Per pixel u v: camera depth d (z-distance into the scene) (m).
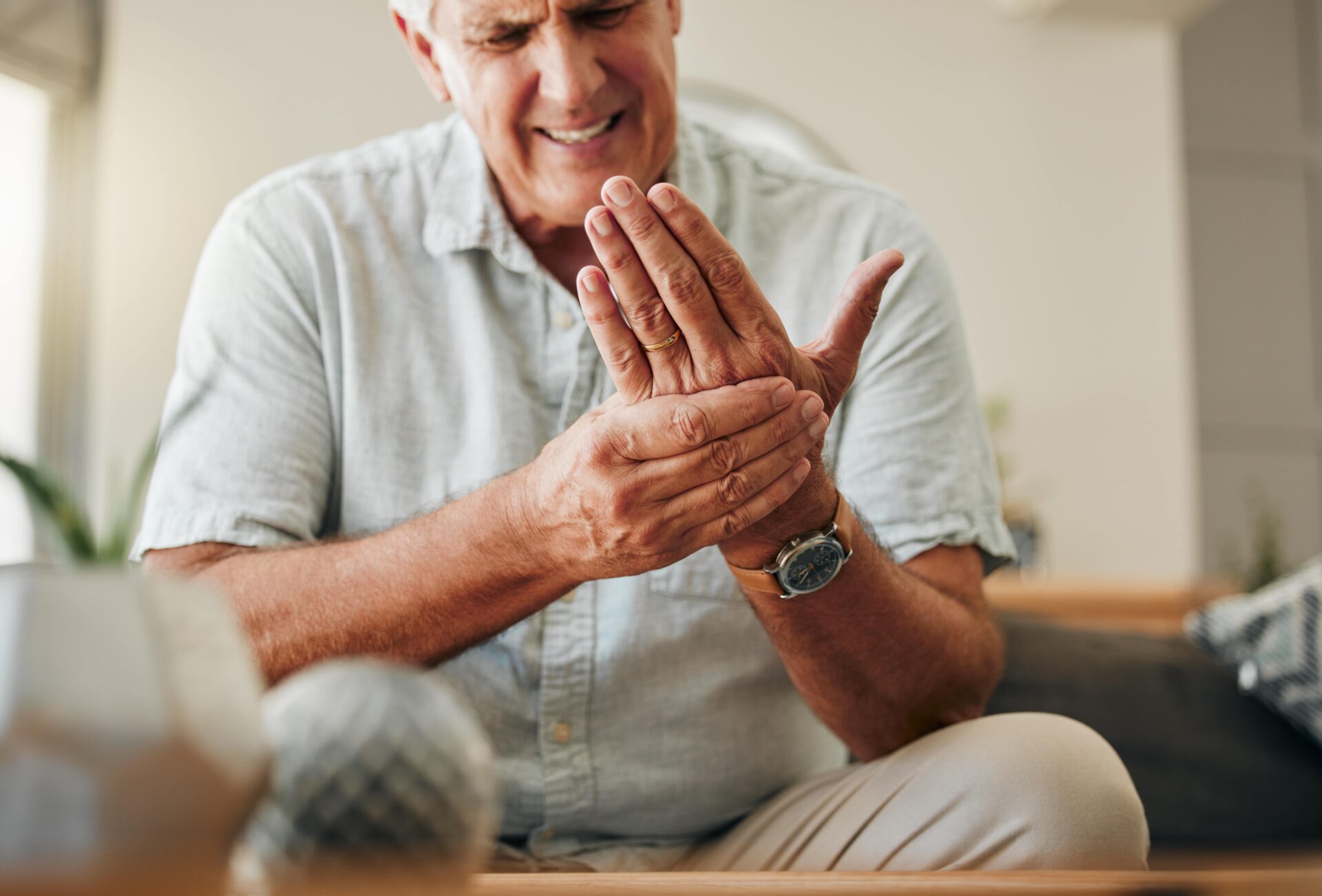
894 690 0.93
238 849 0.35
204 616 0.33
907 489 1.08
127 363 3.27
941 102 3.71
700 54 3.58
